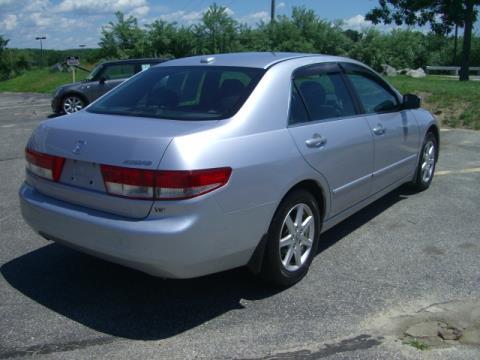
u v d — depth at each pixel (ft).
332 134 13.71
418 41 135.44
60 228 11.62
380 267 14.06
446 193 20.79
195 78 13.42
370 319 11.35
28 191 12.70
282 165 11.84
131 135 10.80
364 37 122.31
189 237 10.21
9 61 164.04
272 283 12.59
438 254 14.89
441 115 38.17
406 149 18.29
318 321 11.31
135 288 12.94
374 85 16.94
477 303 11.98
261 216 11.46
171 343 10.55
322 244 15.76
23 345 10.46
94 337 10.77
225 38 110.11
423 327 10.98
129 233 10.36
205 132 10.83
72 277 13.57
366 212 18.67
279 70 13.17
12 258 14.75
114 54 109.09
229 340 10.64
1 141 34.37
